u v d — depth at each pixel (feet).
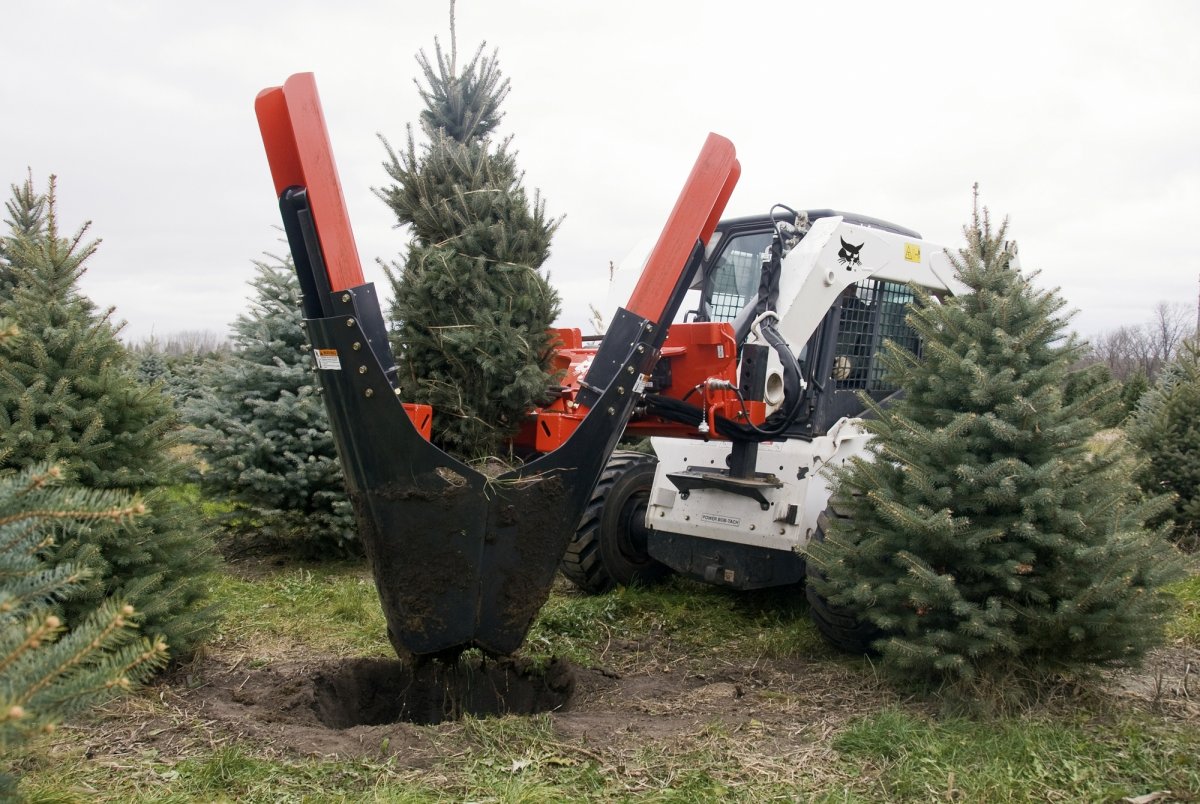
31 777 9.98
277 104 11.31
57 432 13.03
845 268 17.81
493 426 13.00
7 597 6.64
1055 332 13.82
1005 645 12.52
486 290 12.66
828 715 12.93
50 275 13.83
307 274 11.62
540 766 10.73
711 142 13.41
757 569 17.17
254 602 18.71
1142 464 13.84
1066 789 10.72
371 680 14.20
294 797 9.88
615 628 17.74
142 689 13.00
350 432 11.43
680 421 16.58
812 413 17.88
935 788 10.58
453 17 13.85
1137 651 13.01
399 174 13.15
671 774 10.72
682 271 13.35
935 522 12.58
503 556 12.25
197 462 22.22
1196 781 10.80
